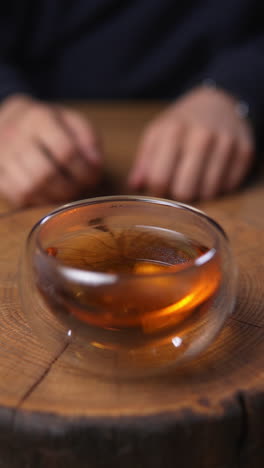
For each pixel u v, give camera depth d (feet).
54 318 0.96
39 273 0.93
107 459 0.88
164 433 0.87
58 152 1.53
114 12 2.38
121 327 0.91
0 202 1.50
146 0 2.33
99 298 0.89
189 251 0.98
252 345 0.96
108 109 2.16
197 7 2.34
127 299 0.89
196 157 1.55
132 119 2.03
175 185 1.53
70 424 0.86
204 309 0.93
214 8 2.31
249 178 1.60
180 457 0.89
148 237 1.01
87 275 0.89
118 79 2.51
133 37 2.40
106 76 2.51
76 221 1.01
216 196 1.48
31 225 1.25
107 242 0.99
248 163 1.62
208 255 0.91
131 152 1.73
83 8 2.35
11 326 1.00
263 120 1.83
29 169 1.53
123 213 1.02
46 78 2.52
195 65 2.46
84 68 2.49
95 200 1.01
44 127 1.62
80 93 2.56
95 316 0.91
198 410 0.87
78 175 1.53
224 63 2.00
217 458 0.90
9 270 1.11
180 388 0.90
